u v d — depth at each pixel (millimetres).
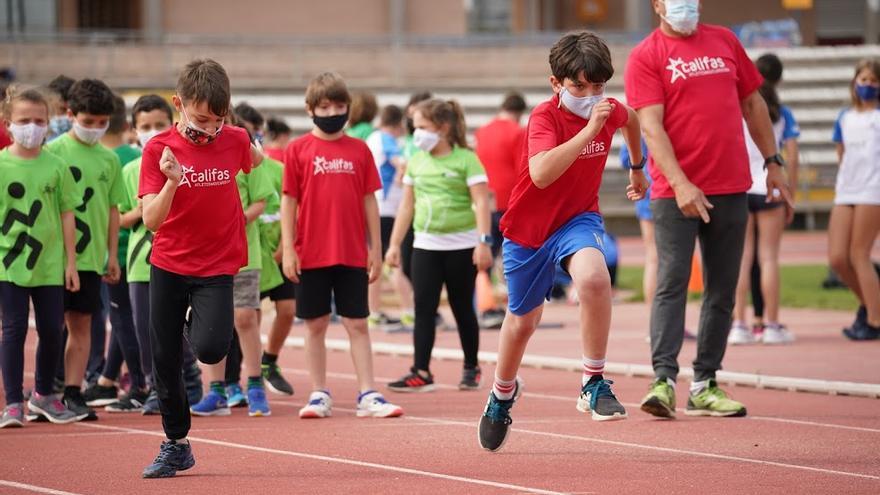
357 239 14984
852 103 21469
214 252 11297
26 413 15445
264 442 13086
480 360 20188
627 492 10406
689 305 26203
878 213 21188
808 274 34625
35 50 53656
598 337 10969
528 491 10484
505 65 60031
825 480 10820
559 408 15211
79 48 54375
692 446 12484
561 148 10586
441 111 17094
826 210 53688
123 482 11148
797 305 27328
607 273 10859
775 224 21109
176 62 56281
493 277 29922
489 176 24469
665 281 14117
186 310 11422
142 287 14875
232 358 16125
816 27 78125
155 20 62750
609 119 11305
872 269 21406
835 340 21672
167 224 11203
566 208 11227
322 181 14852
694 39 13945
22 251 14203
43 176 14281
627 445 12594
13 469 11812
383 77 59188
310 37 62688
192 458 11469
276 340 17125
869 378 17047
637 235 53781
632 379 17766
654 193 14234
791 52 61562
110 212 15227
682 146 13898
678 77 13797
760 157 20750
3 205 14203
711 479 10898
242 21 64250
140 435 13773
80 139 15016
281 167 17281
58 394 16391
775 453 12070
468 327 17125
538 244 11258
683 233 14070
